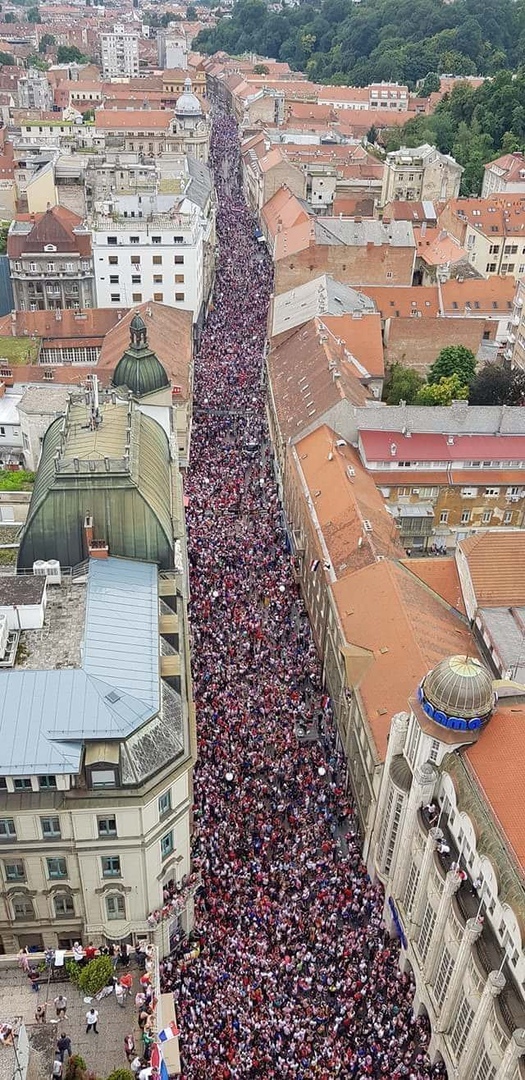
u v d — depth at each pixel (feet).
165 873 203.82
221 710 272.92
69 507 231.50
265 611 319.68
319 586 304.50
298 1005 197.67
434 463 359.25
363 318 480.64
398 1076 187.11
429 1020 199.72
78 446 245.86
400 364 491.31
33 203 649.61
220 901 220.64
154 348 431.43
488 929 173.37
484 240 651.66
